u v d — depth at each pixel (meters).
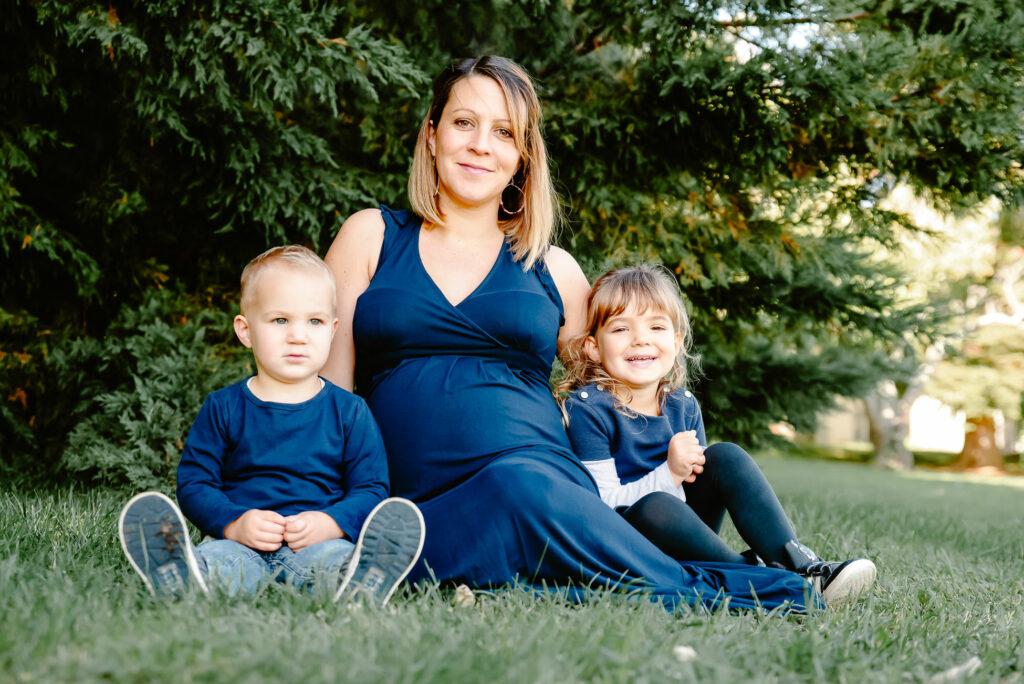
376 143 4.77
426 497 2.40
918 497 10.18
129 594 1.87
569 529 2.21
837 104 4.48
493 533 2.21
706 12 4.45
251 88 3.83
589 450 2.70
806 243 5.39
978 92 4.56
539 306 2.63
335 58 3.87
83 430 4.23
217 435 2.24
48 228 4.35
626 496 2.62
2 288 4.67
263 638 1.60
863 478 14.95
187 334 4.38
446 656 1.56
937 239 5.89
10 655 1.45
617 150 4.88
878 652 1.87
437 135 2.67
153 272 4.73
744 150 4.79
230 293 4.90
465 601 2.08
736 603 2.21
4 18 3.80
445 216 2.68
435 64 4.61
